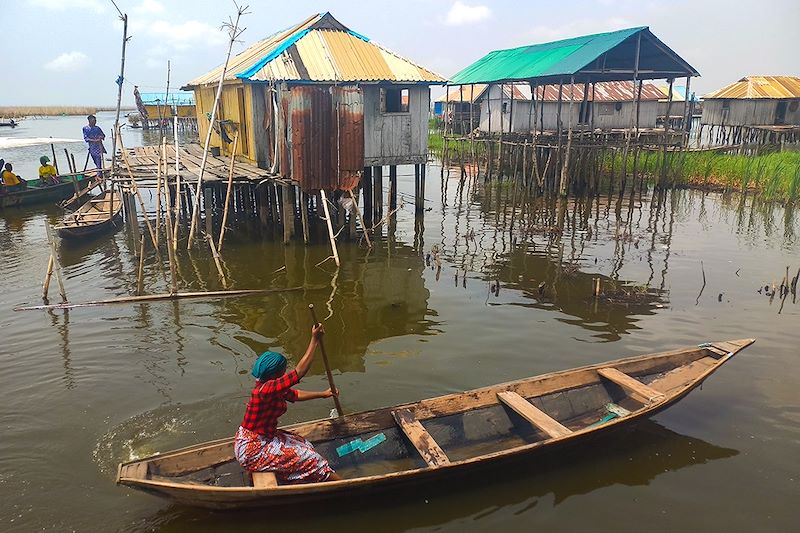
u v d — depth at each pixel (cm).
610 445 614
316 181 1376
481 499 529
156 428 636
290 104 1309
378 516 504
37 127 7356
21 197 1912
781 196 2158
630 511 515
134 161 1827
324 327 939
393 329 930
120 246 1447
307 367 520
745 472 570
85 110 15700
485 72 2831
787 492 541
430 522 499
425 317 983
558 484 550
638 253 1415
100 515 497
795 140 3209
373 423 582
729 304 1048
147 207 1978
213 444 506
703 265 1308
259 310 1012
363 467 558
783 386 741
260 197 1527
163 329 919
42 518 491
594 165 2352
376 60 1661
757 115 3275
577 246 1487
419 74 1661
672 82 2453
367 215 1716
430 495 531
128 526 486
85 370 771
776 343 874
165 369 779
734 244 1509
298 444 510
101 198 1888
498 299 1075
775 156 2467
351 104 1365
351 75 1573
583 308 1027
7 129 6756
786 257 1380
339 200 1473
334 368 792
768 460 589
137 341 870
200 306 1029
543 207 2080
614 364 698
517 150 2545
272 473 488
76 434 621
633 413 593
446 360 816
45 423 641
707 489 545
